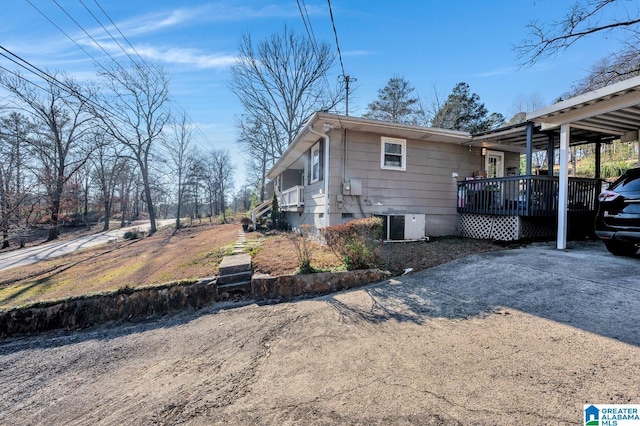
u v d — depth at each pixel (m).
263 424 1.72
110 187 28.14
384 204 7.90
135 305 4.18
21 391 2.42
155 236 17.22
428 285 4.20
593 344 2.34
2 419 2.05
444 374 2.09
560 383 1.90
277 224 14.17
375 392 1.94
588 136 8.20
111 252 11.15
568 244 6.60
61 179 17.95
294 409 1.84
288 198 12.43
